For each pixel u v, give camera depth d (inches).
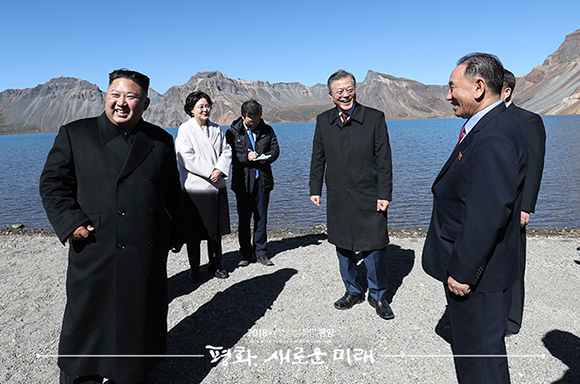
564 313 138.0
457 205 78.9
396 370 107.3
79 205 86.5
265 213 199.0
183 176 174.2
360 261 208.8
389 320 136.6
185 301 157.1
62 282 182.7
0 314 148.8
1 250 243.8
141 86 87.3
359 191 136.6
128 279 87.0
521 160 72.2
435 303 149.0
